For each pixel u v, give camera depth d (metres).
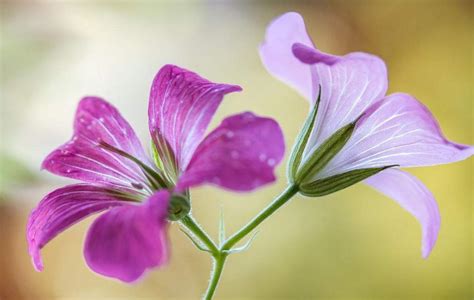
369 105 0.19
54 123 0.30
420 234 0.35
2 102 0.29
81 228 0.35
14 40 0.31
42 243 0.19
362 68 0.19
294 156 0.20
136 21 0.34
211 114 0.19
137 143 0.19
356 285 0.35
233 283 0.35
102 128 0.19
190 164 0.18
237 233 0.19
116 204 0.19
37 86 0.30
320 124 0.20
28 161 0.28
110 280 0.35
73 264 0.34
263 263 0.35
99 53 0.33
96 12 0.33
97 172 0.19
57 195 0.19
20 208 0.32
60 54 0.31
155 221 0.17
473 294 0.35
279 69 0.21
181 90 0.19
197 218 0.35
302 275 0.35
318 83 0.20
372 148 0.19
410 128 0.19
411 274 0.35
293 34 0.20
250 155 0.17
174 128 0.19
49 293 0.34
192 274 0.35
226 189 0.17
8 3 0.31
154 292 0.35
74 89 0.31
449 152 0.19
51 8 0.32
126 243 0.18
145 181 0.19
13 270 0.33
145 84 0.34
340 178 0.20
